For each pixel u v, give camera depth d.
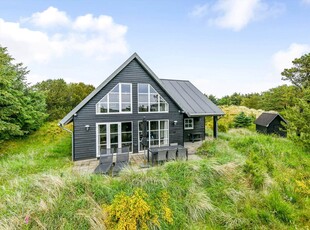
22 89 16.89
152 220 4.46
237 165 7.04
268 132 19.25
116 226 4.20
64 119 9.20
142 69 11.13
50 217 4.10
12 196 4.64
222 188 5.93
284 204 5.12
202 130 15.20
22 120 14.95
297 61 24.72
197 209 5.08
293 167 7.88
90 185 5.14
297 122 10.32
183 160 7.36
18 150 12.93
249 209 5.01
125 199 4.51
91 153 9.87
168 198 5.19
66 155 10.28
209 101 14.65
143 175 5.80
